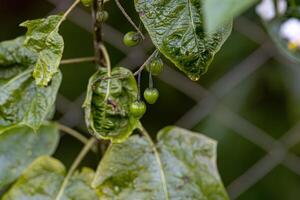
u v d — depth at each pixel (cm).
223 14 47
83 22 104
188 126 106
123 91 66
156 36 61
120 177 72
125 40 65
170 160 73
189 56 61
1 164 79
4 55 70
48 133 80
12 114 69
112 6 103
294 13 79
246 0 47
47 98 69
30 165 76
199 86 105
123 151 72
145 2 62
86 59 72
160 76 104
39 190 75
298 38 78
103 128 66
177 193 72
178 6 61
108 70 66
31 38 63
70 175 76
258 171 108
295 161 108
